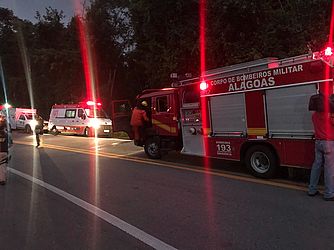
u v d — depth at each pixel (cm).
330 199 729
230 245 527
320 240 534
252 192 810
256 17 1888
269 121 900
